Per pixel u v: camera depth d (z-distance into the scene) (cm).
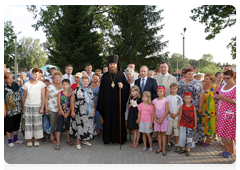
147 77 502
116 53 1981
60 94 468
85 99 449
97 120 566
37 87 472
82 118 456
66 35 1667
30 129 468
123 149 455
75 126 466
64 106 462
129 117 473
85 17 1686
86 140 484
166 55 2077
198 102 446
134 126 466
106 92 495
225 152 409
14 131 500
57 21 1723
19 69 6053
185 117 414
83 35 1670
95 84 578
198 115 460
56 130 459
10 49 3041
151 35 1958
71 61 1678
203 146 469
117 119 490
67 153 430
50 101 484
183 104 428
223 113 399
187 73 460
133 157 405
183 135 420
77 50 1645
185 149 436
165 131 422
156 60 2050
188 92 417
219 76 543
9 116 470
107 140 484
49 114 484
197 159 393
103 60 1964
